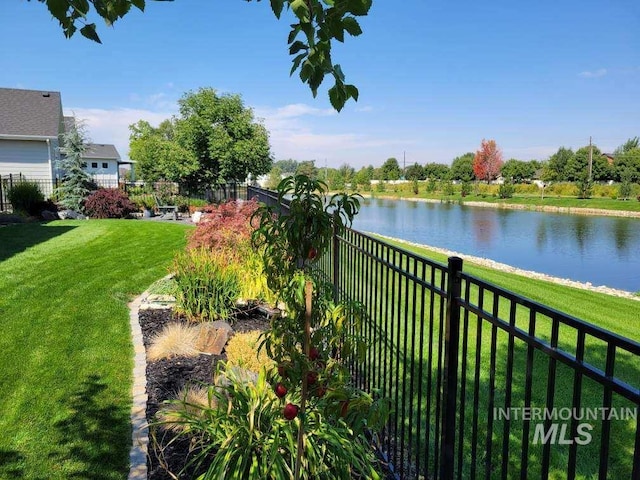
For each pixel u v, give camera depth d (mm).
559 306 6129
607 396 1057
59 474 2279
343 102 1858
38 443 2537
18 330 4316
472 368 3730
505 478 1535
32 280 6277
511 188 44938
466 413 3014
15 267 7109
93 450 2479
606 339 1056
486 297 6453
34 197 14289
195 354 3787
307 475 1970
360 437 2297
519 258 13867
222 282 4871
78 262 7578
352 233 3707
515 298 1436
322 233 1831
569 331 4770
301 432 1797
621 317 5672
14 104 19531
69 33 1721
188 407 2730
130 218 16094
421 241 17484
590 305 6297
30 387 3188
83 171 16562
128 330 4375
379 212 32688
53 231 11203
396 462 2463
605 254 14664
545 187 46000
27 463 2363
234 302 4883
